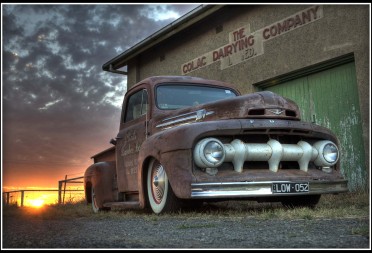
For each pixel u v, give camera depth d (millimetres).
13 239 2545
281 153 4469
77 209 6297
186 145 4230
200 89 5750
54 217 4676
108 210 6223
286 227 3158
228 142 4445
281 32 8523
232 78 9562
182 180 4176
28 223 3639
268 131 4473
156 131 5234
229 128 4316
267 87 9070
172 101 5512
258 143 4520
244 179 4234
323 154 4773
